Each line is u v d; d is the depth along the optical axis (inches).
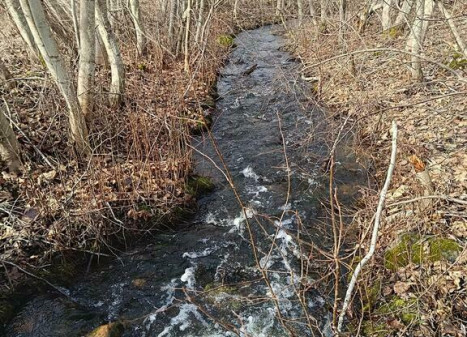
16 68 367.6
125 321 182.2
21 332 173.2
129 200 236.4
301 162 300.8
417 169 184.4
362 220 221.5
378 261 184.9
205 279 205.8
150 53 490.9
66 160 255.9
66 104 265.6
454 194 201.0
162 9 550.3
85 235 215.9
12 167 232.2
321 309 179.8
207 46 526.3
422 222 188.1
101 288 198.8
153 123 304.8
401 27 437.1
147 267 212.2
